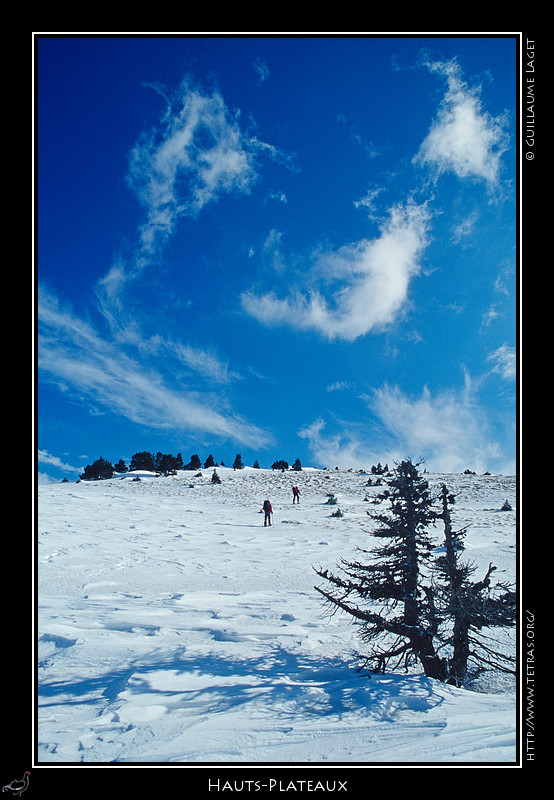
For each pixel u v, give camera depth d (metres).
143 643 8.36
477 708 5.35
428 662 6.46
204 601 11.42
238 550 19.09
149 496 36.78
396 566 6.70
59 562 15.45
